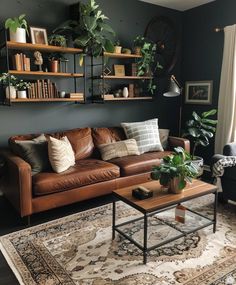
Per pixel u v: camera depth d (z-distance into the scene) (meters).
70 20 3.28
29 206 2.47
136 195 2.10
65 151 2.81
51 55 3.29
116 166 3.01
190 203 2.99
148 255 2.04
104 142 3.50
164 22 4.33
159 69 4.43
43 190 2.49
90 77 3.73
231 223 2.54
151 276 1.82
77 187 2.74
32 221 2.62
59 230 2.43
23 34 2.90
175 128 4.83
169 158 2.24
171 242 2.20
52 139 2.75
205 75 4.31
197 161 3.51
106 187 2.93
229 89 3.79
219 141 4.03
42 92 3.15
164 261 1.97
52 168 2.73
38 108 3.37
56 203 2.62
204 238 2.28
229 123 3.80
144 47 3.85
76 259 2.01
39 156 2.73
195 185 2.35
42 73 3.08
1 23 3.01
